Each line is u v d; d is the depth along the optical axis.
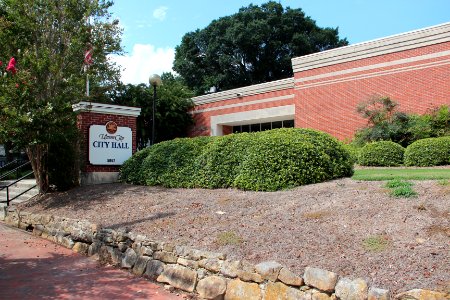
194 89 40.69
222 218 6.58
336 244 4.86
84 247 7.53
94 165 11.59
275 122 24.98
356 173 9.67
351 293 3.88
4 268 6.51
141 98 24.28
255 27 37.31
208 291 5.01
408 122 15.18
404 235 4.76
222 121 25.70
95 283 5.69
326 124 19.92
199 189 9.19
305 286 4.24
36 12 11.62
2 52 11.21
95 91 15.97
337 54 19.70
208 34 40.31
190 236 6.00
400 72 17.66
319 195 6.87
